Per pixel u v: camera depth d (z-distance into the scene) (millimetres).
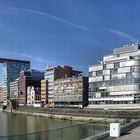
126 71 161875
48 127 125688
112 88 169000
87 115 162625
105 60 177500
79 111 173250
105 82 174125
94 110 162125
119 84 165000
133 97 156875
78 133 65438
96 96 179500
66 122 154125
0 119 182000
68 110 185000
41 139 69188
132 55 162875
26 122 156375
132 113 139500
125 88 161500
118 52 171250
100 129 56188
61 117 185000
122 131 39406
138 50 161000
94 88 181500
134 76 157500
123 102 161875
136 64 157625
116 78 167125
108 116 146500
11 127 126188
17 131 109562
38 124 142500
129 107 155625
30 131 108938
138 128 42938
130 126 45188
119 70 166000
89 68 186375
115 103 166500
